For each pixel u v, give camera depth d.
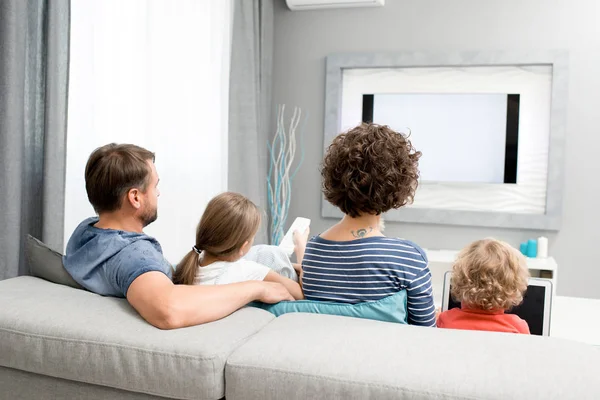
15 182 1.99
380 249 1.44
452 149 4.06
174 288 1.30
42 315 1.29
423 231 4.14
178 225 3.26
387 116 4.16
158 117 3.03
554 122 3.84
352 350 1.15
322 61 4.25
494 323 1.68
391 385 1.05
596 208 3.85
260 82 4.10
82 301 1.38
